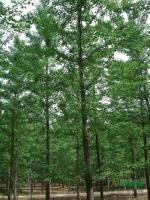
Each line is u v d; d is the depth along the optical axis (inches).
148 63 767.1
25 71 601.9
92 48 521.3
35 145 924.0
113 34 486.3
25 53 649.6
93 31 496.4
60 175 606.9
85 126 517.0
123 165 534.3
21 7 357.4
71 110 547.5
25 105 761.6
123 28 511.2
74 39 503.5
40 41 665.6
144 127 790.5
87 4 492.7
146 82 749.9
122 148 1042.1
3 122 821.2
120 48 513.7
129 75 591.8
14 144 892.6
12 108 771.4
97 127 548.4
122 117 621.6
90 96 531.2
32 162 788.0
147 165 595.5
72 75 507.2
